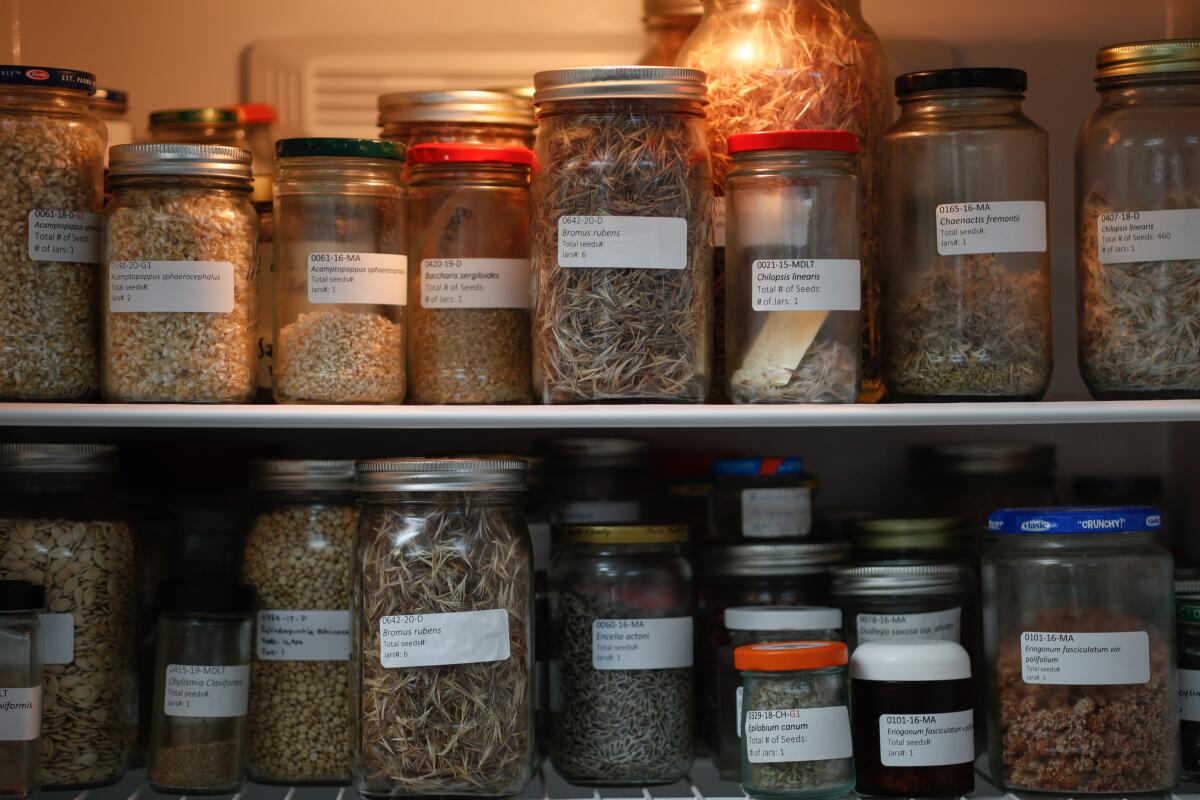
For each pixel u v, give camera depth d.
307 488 1.38
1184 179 1.31
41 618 1.32
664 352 1.29
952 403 1.27
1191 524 1.67
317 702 1.35
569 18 1.68
